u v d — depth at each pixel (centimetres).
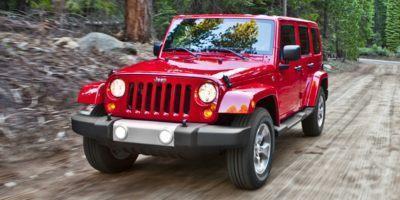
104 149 555
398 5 8469
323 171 600
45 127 731
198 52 626
